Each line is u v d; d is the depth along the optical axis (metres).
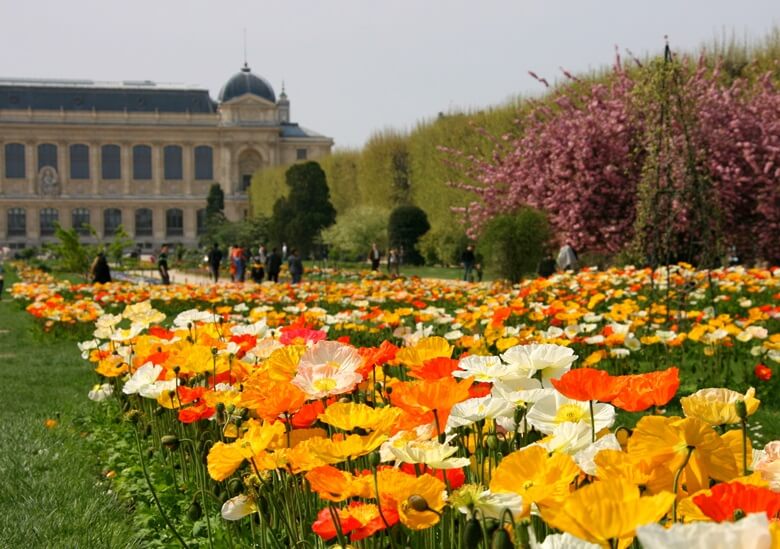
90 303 11.59
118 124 106.81
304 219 55.66
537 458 1.75
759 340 7.60
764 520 0.91
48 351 12.89
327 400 2.83
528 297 10.55
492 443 2.40
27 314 19.42
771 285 11.20
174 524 4.11
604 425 2.19
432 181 46.25
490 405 2.30
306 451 2.16
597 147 22.28
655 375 2.03
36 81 110.12
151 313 5.79
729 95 23.27
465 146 42.28
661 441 1.76
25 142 105.88
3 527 4.29
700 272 11.04
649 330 8.01
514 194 24.27
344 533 2.04
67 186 107.00
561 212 22.44
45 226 106.94
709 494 1.47
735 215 22.38
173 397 3.85
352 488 1.96
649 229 15.41
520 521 1.63
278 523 3.14
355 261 52.34
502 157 29.50
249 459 2.63
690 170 11.52
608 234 21.95
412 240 46.94
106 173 107.69
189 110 109.56
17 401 8.41
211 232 74.44
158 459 5.15
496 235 19.38
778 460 1.84
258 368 3.64
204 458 3.75
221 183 108.00
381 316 7.23
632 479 1.69
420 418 2.26
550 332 5.33
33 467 5.61
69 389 9.16
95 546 3.89
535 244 19.30
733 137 22.22
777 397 6.74
